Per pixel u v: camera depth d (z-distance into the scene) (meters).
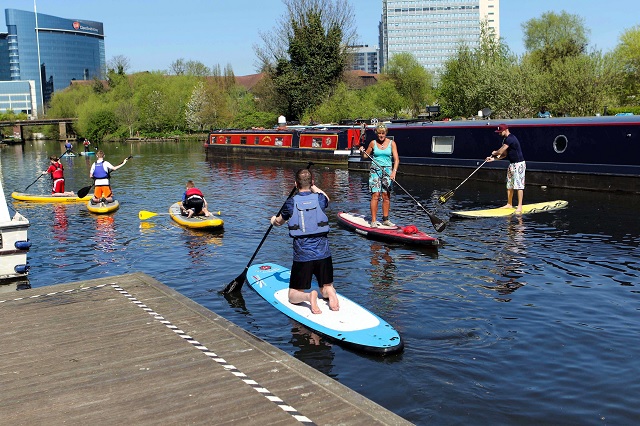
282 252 12.56
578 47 51.84
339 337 7.38
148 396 5.33
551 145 21.38
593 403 5.91
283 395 5.30
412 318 8.34
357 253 12.11
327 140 34.38
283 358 6.14
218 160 40.97
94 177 19.61
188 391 5.41
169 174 31.59
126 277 9.50
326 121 50.22
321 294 9.00
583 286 9.69
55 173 22.16
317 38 51.78
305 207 8.02
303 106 53.41
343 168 31.70
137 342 6.69
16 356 6.36
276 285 9.76
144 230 15.33
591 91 34.88
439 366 6.77
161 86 102.69
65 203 20.75
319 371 6.19
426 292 9.52
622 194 19.25
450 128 24.95
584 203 17.70
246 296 9.42
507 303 8.92
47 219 17.41
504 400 5.99
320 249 8.09
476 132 23.88
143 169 35.00
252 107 73.75
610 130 19.56
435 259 11.55
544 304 8.84
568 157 20.92
